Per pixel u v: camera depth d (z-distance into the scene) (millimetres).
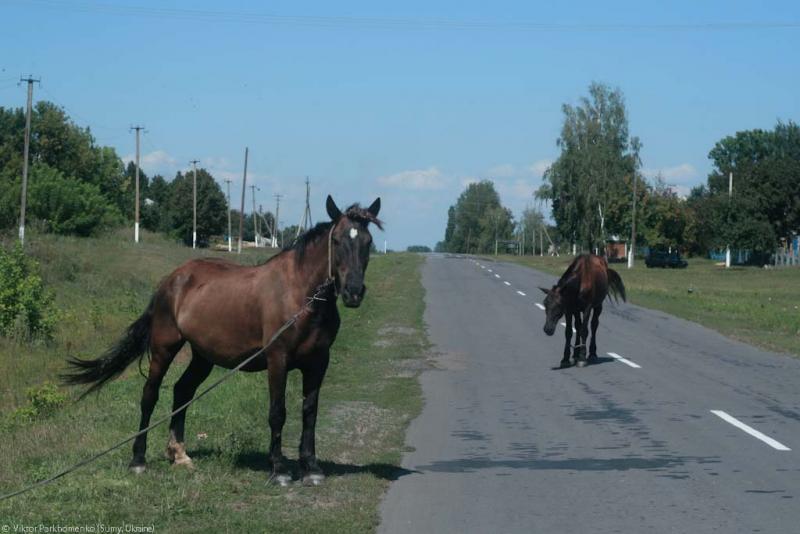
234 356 8906
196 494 7977
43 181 60656
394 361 19625
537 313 31391
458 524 7590
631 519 7766
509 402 14555
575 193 84000
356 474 9195
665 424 12523
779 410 13633
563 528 7488
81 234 61188
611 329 26688
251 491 8312
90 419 11508
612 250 102875
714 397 14922
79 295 34656
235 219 129125
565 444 11195
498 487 8938
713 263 95562
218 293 8883
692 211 100500
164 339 9203
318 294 8391
